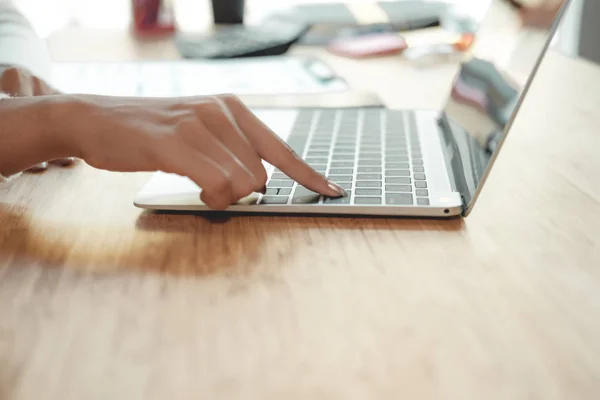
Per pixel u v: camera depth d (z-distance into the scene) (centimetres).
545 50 45
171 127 46
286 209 48
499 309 35
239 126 48
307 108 75
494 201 51
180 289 38
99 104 48
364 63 104
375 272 39
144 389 29
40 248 44
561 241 44
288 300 36
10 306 36
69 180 57
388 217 48
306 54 110
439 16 123
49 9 142
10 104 50
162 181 53
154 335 33
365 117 71
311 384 29
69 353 32
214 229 46
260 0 158
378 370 30
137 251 43
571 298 36
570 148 64
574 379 29
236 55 105
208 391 29
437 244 43
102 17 154
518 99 46
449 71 98
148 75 92
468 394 28
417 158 57
